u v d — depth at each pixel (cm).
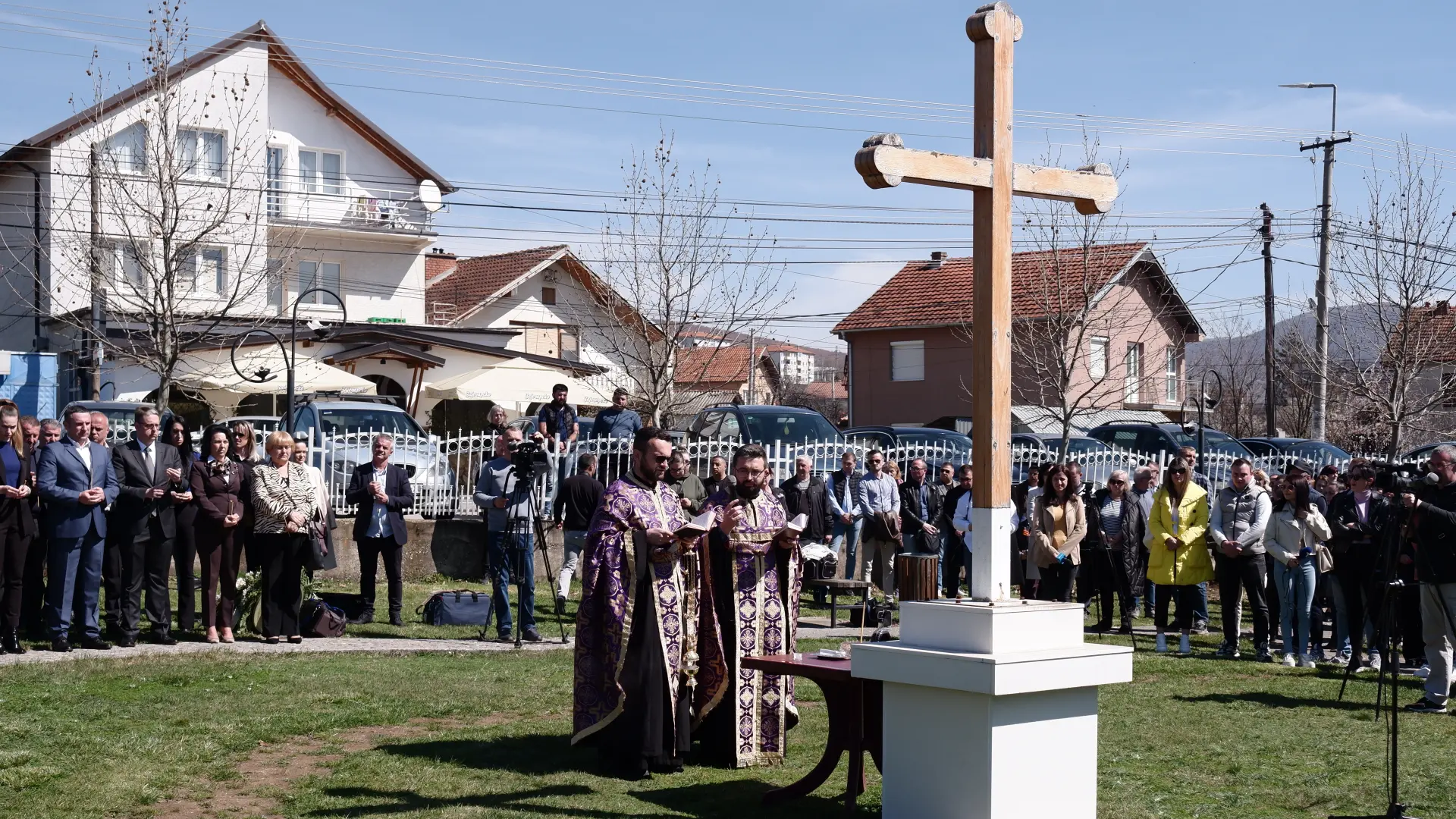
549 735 891
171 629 1280
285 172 3869
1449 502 1038
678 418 3822
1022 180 620
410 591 1720
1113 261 3781
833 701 721
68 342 3428
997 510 609
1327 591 1453
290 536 1284
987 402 608
